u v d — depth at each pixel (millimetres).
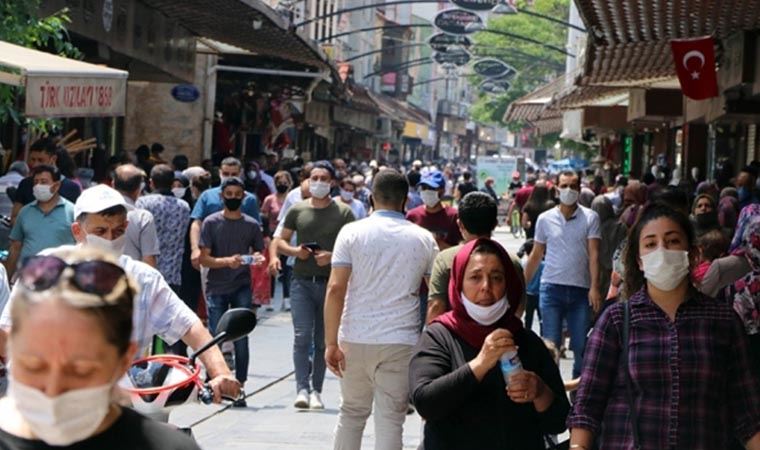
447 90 157375
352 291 10844
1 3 18609
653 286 7070
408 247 10742
